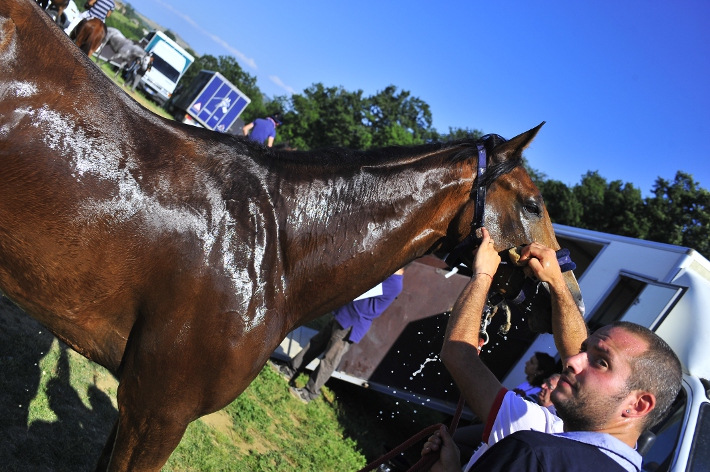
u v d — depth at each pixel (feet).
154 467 7.66
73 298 7.30
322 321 31.42
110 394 13.43
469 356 6.76
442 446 6.87
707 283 16.84
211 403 7.61
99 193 6.98
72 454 10.73
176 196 7.25
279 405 19.01
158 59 82.48
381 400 25.99
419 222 8.75
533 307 9.05
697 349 15.60
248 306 7.40
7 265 7.28
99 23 38.17
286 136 155.74
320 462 16.80
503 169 8.70
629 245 20.59
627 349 5.47
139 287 7.24
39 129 6.81
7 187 6.81
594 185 89.04
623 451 5.20
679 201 81.41
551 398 5.78
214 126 82.58
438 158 8.82
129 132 7.26
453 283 22.20
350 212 8.29
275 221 7.78
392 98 171.94
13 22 6.70
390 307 22.20
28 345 12.41
